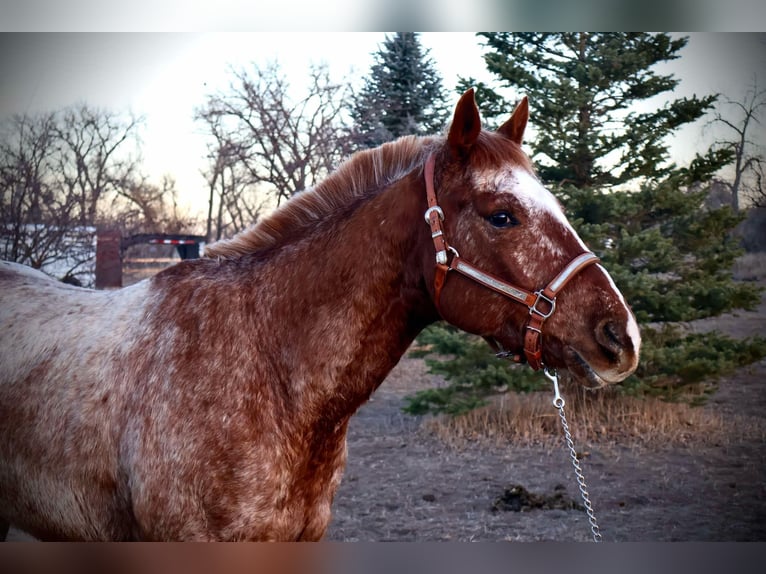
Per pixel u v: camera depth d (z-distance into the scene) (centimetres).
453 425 649
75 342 222
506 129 217
